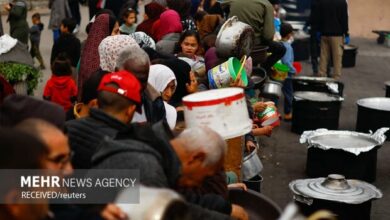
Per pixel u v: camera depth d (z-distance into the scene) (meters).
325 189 5.65
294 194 5.68
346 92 12.70
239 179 4.22
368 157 7.25
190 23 8.61
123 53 4.07
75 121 3.29
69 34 9.29
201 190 3.24
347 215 5.51
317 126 9.41
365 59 16.61
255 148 5.09
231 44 5.73
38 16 13.39
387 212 6.62
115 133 3.15
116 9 12.47
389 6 19.86
